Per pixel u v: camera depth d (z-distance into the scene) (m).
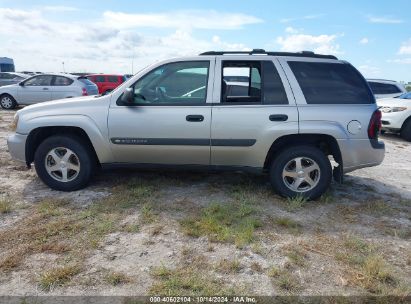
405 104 10.29
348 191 5.23
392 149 8.98
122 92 4.59
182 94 4.54
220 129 4.44
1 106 14.84
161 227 3.79
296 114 4.39
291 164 4.61
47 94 14.52
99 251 3.29
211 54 4.61
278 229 3.85
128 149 4.61
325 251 3.42
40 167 4.73
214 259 3.21
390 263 3.26
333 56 4.71
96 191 4.79
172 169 4.77
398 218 4.30
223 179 5.41
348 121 4.41
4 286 2.77
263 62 4.54
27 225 3.76
